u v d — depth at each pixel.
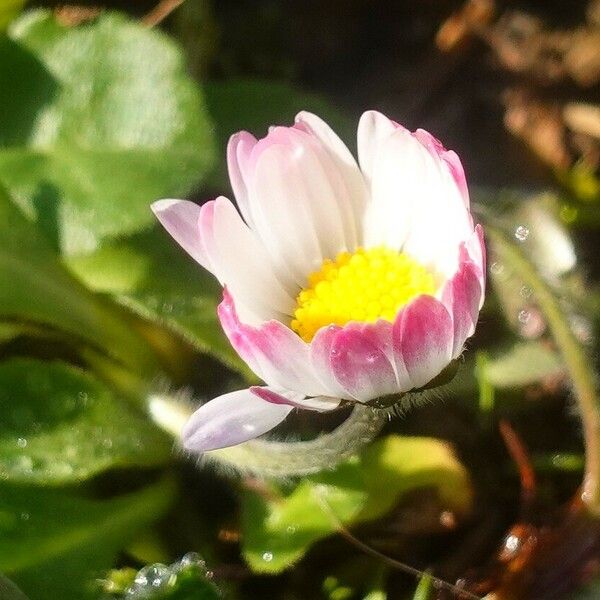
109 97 0.09
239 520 0.09
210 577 0.08
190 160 0.09
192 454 0.09
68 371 0.09
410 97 0.12
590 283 0.10
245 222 0.08
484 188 0.11
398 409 0.08
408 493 0.09
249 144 0.08
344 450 0.08
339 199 0.08
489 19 0.12
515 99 0.12
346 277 0.08
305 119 0.08
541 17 0.12
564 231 0.10
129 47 0.09
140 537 0.09
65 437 0.09
